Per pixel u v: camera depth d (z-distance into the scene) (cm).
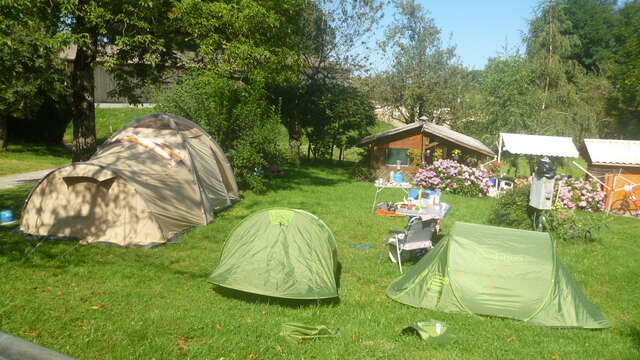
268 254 788
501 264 750
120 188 1038
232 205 1534
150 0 1423
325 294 751
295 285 758
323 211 1515
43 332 590
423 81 3319
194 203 1230
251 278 767
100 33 1420
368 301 781
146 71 1677
